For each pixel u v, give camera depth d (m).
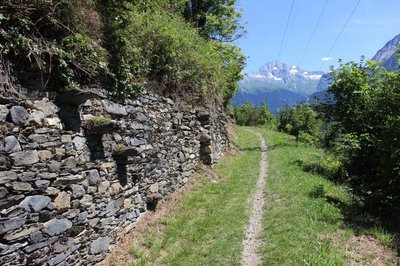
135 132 9.09
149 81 10.41
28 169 5.26
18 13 5.52
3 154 4.84
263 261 7.29
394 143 11.21
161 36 10.98
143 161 9.38
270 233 8.69
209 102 17.17
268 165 18.09
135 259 7.52
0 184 4.76
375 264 7.08
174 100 12.27
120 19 8.60
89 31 7.43
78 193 6.41
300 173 15.20
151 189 9.80
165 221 9.39
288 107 46.31
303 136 28.94
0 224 4.74
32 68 5.69
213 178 14.23
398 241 8.44
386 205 11.43
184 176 12.52
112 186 7.71
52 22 6.15
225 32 28.89
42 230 5.46
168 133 11.40
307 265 6.67
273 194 12.14
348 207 10.95
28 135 5.33
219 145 18.41
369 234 8.79
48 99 5.95
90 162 6.91
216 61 18.42
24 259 5.09
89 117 7.01
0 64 5.03
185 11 26.91
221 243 8.27
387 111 13.44
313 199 11.11
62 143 6.09
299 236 8.23
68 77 6.34
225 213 10.27
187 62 13.37
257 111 59.81
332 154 16.44
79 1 6.99
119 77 8.41
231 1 28.97
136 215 8.79
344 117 15.92
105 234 7.28
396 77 13.01
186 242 8.48
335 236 8.39
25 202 5.15
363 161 13.95
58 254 5.79
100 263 6.95
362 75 15.50
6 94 5.08
